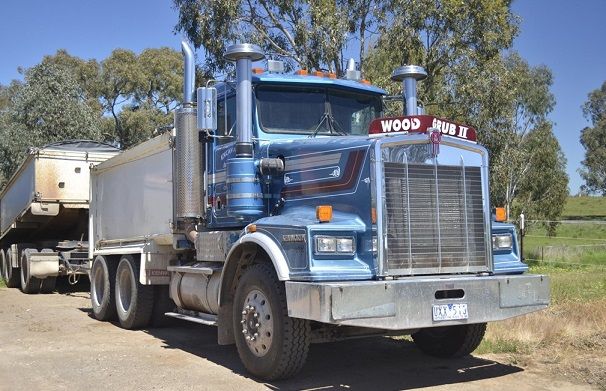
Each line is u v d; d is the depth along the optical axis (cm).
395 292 559
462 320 588
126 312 995
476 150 654
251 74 732
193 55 859
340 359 743
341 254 586
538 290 640
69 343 870
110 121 4219
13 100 3200
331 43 1995
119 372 687
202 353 794
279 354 604
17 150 2834
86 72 4128
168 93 4262
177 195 846
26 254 1608
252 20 2150
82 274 1638
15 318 1129
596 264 2117
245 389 609
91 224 1206
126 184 1071
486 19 1914
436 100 1950
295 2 2116
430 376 657
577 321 876
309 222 597
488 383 623
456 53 1934
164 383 637
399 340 849
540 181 3516
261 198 727
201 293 788
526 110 3428
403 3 1939
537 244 2862
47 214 1582
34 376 674
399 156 608
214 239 767
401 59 1962
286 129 766
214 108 752
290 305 578
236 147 728
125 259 1009
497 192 2075
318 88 796
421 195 614
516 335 811
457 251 629
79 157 1609
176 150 850
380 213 589
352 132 809
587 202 7494
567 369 665
